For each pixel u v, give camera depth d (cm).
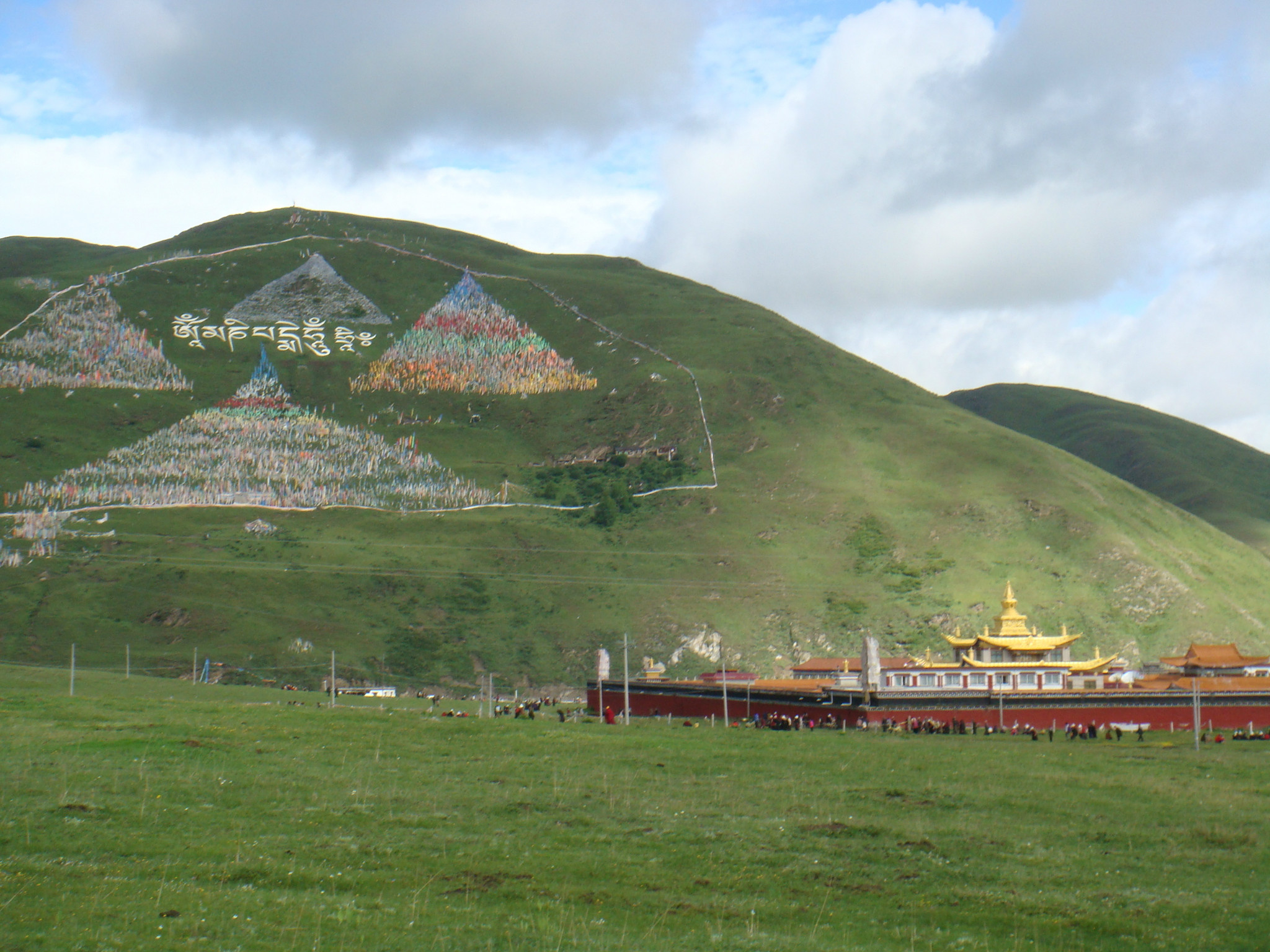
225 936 3020
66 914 3117
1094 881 4203
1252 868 4425
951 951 3334
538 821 4819
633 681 13662
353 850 4122
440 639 19125
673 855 4347
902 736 9588
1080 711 11344
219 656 17388
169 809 4600
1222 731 10869
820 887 4006
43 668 13675
